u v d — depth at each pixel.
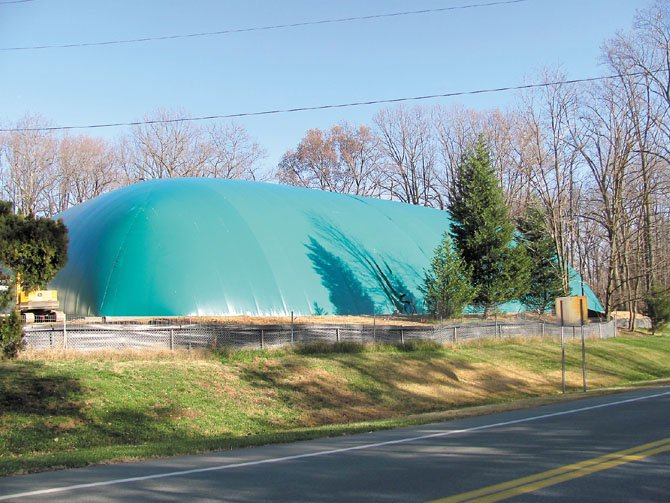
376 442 11.16
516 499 6.79
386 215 47.12
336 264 37.38
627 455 9.09
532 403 17.66
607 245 70.06
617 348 38.31
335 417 19.59
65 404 16.34
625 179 58.12
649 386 22.89
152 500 7.11
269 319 30.70
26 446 13.93
